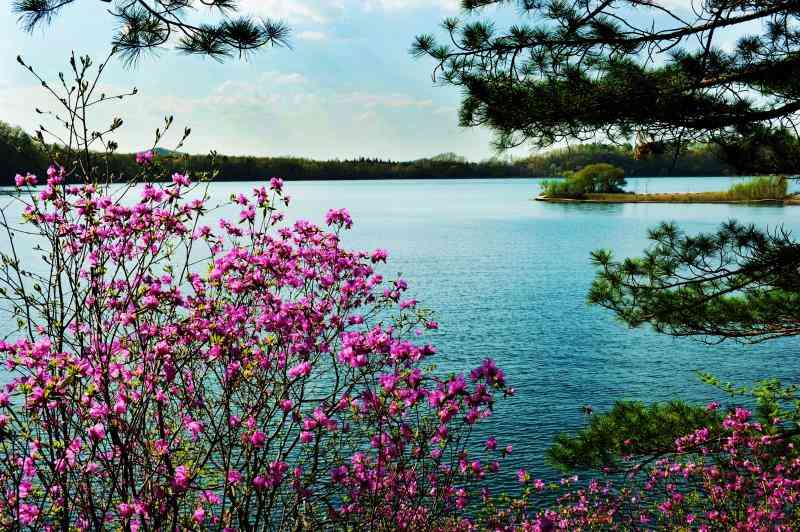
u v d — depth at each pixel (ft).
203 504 15.12
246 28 15.80
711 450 26.05
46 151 13.76
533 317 121.08
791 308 23.47
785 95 21.24
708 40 20.56
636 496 32.63
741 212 351.05
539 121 21.40
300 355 14.93
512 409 67.97
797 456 24.97
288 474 14.64
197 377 14.85
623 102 20.54
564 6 21.80
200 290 15.34
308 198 648.79
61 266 13.58
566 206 480.23
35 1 14.94
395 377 13.23
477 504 24.40
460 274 176.35
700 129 21.43
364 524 14.17
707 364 88.69
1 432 11.15
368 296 19.08
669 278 25.22
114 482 12.30
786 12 20.21
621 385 79.66
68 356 12.13
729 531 25.21
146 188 14.53
